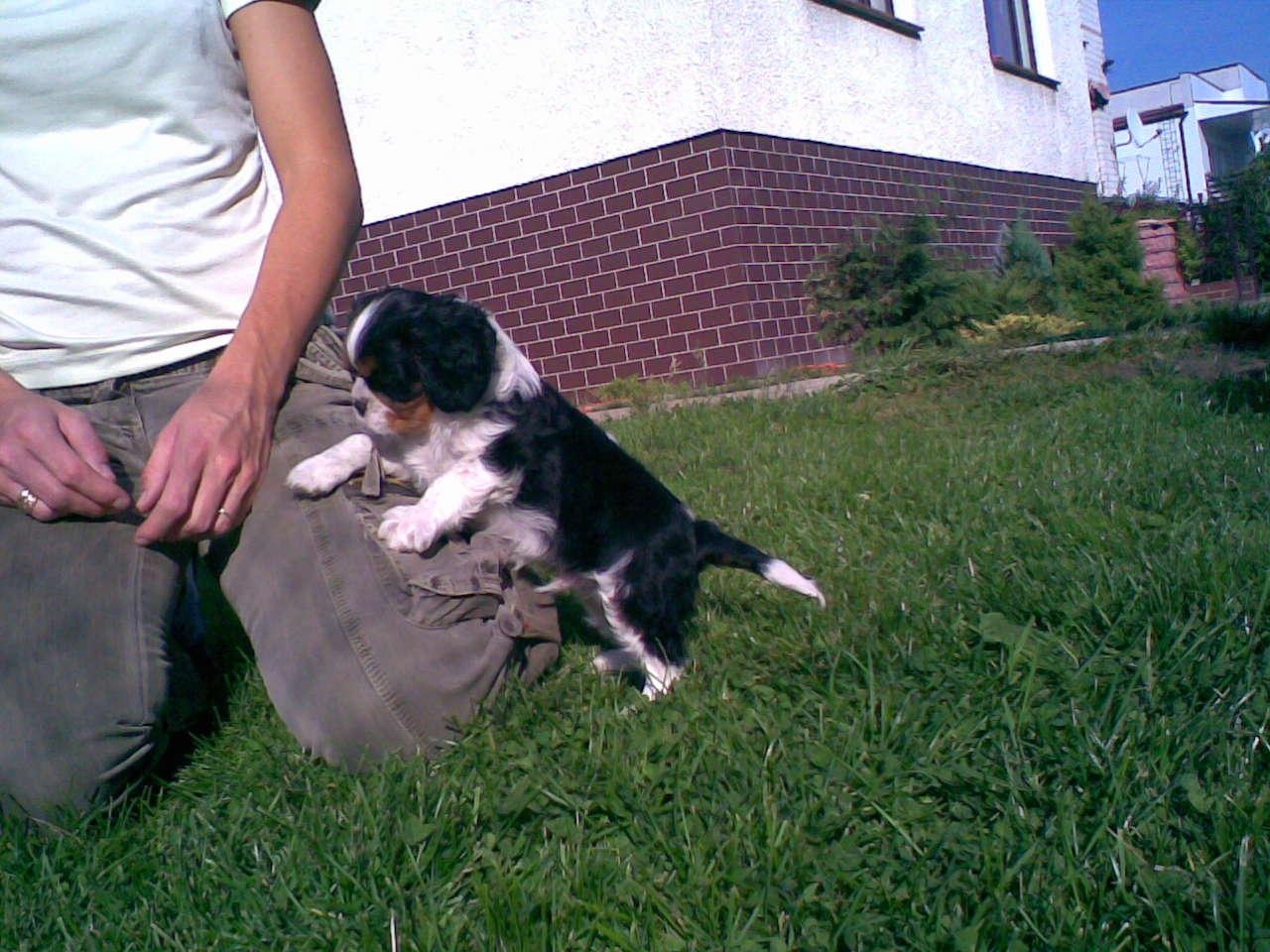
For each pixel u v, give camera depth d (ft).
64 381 3.24
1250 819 2.44
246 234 3.42
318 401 3.39
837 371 10.10
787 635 3.79
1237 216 21.65
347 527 3.11
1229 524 4.17
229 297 3.33
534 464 3.99
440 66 11.71
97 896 2.56
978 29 15.25
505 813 2.75
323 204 3.29
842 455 6.34
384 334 3.91
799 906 2.36
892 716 3.05
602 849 2.61
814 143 11.69
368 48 12.03
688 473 6.45
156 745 3.06
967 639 3.59
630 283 11.10
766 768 2.86
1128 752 2.72
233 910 2.48
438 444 4.05
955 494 5.23
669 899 2.42
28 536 2.92
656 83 10.65
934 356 9.52
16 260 3.27
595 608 4.18
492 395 4.01
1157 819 2.51
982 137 15.28
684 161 10.65
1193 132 38.32
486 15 11.38
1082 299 15.17
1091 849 2.44
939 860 2.52
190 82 3.30
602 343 11.35
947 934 2.24
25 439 2.83
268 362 3.05
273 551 3.07
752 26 10.87
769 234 10.94
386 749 3.05
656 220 10.87
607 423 8.38
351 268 12.57
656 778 2.85
